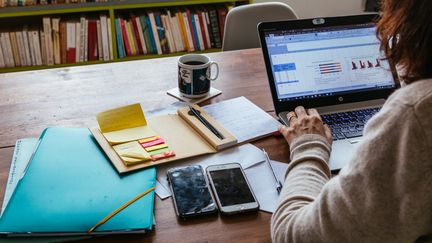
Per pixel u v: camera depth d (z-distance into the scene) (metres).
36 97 1.24
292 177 0.79
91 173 0.91
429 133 0.51
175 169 0.93
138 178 0.90
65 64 2.49
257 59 1.55
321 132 0.93
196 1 2.56
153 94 1.28
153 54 2.59
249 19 1.77
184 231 0.79
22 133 1.07
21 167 0.94
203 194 0.86
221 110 1.18
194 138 1.05
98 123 1.07
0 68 2.43
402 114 0.53
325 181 0.78
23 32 2.38
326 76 1.13
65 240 0.75
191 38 2.60
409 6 0.54
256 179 0.93
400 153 0.53
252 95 1.29
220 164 0.96
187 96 1.25
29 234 0.75
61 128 1.07
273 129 1.10
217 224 0.81
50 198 0.83
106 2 2.40
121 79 1.38
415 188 0.52
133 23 2.50
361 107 1.14
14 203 0.81
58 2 2.36
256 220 0.82
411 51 0.55
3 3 2.29
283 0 3.10
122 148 0.98
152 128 1.08
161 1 2.50
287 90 1.11
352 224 0.58
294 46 1.13
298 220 0.66
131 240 0.77
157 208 0.84
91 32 2.45
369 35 1.17
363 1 3.29
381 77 1.16
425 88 0.53
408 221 0.54
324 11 3.25
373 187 0.55
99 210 0.80
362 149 0.58
